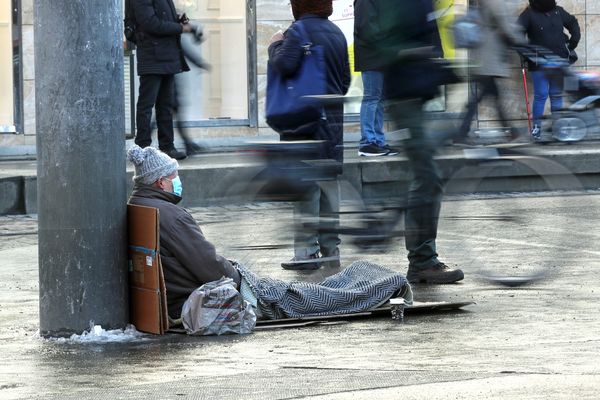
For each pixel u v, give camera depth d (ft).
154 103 108.37
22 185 102.01
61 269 53.67
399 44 59.62
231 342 52.75
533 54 63.52
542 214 64.13
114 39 53.52
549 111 68.95
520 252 64.59
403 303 57.26
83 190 53.36
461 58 60.03
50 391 43.42
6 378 45.98
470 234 64.64
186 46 129.59
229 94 132.67
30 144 130.82
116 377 45.80
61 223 53.47
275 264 63.98
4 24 130.52
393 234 62.64
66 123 52.95
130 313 55.42
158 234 53.88
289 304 57.47
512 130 62.34
